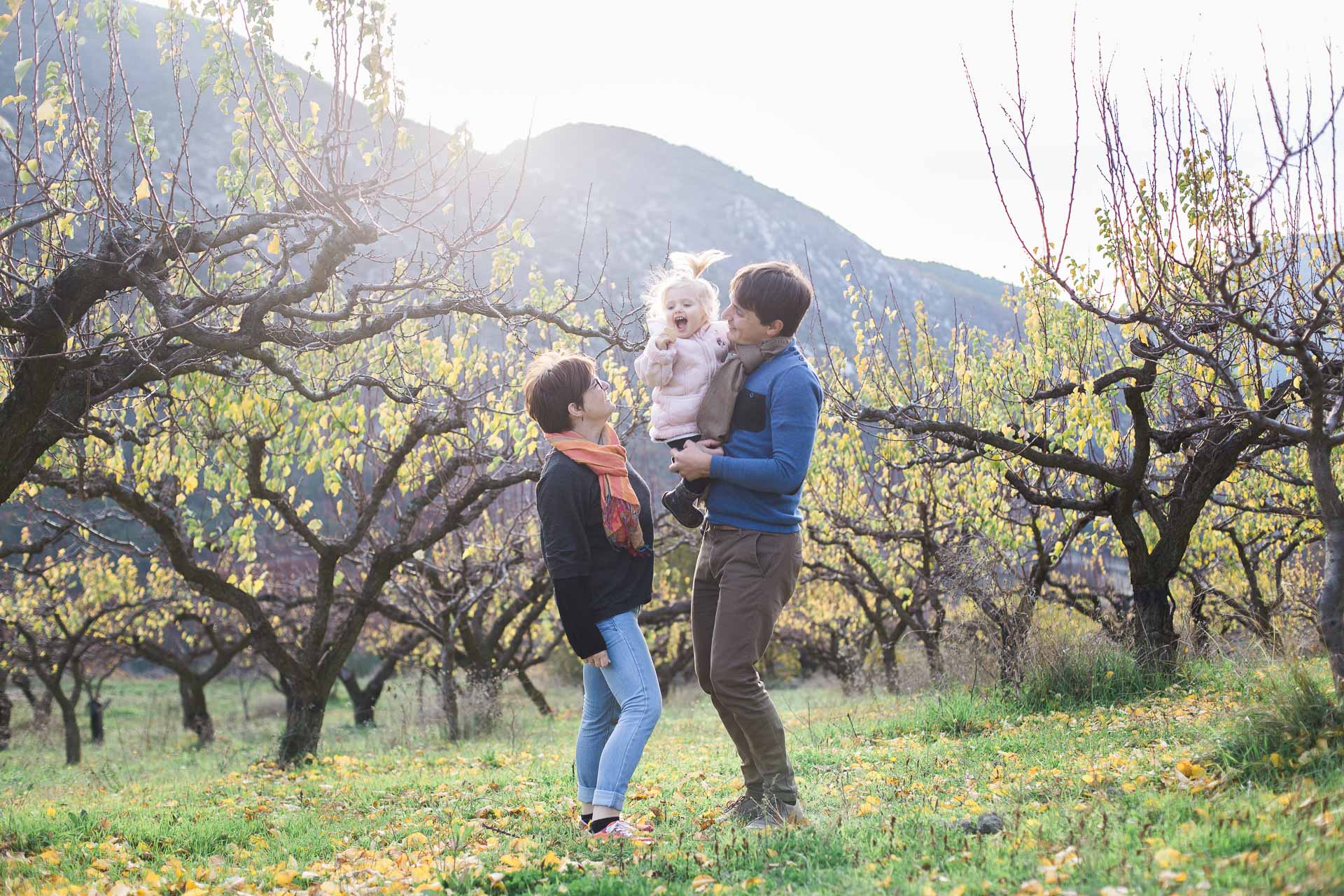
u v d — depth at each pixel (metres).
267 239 6.86
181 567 10.17
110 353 6.70
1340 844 2.77
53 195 5.95
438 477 11.09
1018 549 11.06
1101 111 5.58
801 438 3.83
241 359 8.12
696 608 4.25
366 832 5.09
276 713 25.17
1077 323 9.44
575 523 3.98
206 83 6.02
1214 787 3.84
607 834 4.02
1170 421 10.19
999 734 6.89
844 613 19.30
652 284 4.26
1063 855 3.08
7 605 15.40
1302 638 6.57
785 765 4.05
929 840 3.55
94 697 19.00
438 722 12.97
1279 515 11.80
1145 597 9.37
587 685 4.44
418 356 9.75
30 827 5.50
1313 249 5.73
